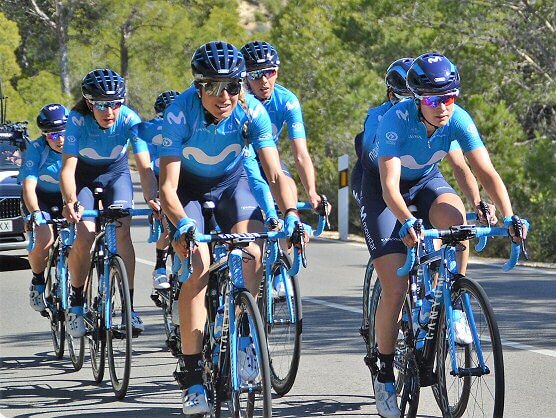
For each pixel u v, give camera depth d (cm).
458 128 641
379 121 687
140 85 4906
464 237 583
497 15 2528
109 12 4894
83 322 845
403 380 668
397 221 652
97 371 823
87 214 790
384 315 646
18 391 798
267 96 853
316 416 691
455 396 622
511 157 2106
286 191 626
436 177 686
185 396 626
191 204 659
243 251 612
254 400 583
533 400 711
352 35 2700
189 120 632
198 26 5884
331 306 1166
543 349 885
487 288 1289
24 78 5175
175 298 730
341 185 2073
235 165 670
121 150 877
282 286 768
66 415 714
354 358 878
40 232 952
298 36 3038
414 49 2556
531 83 2603
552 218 1947
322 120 2714
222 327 610
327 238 2119
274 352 781
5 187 1572
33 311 1202
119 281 765
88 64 5097
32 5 5341
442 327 610
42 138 975
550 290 1260
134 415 710
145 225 2402
